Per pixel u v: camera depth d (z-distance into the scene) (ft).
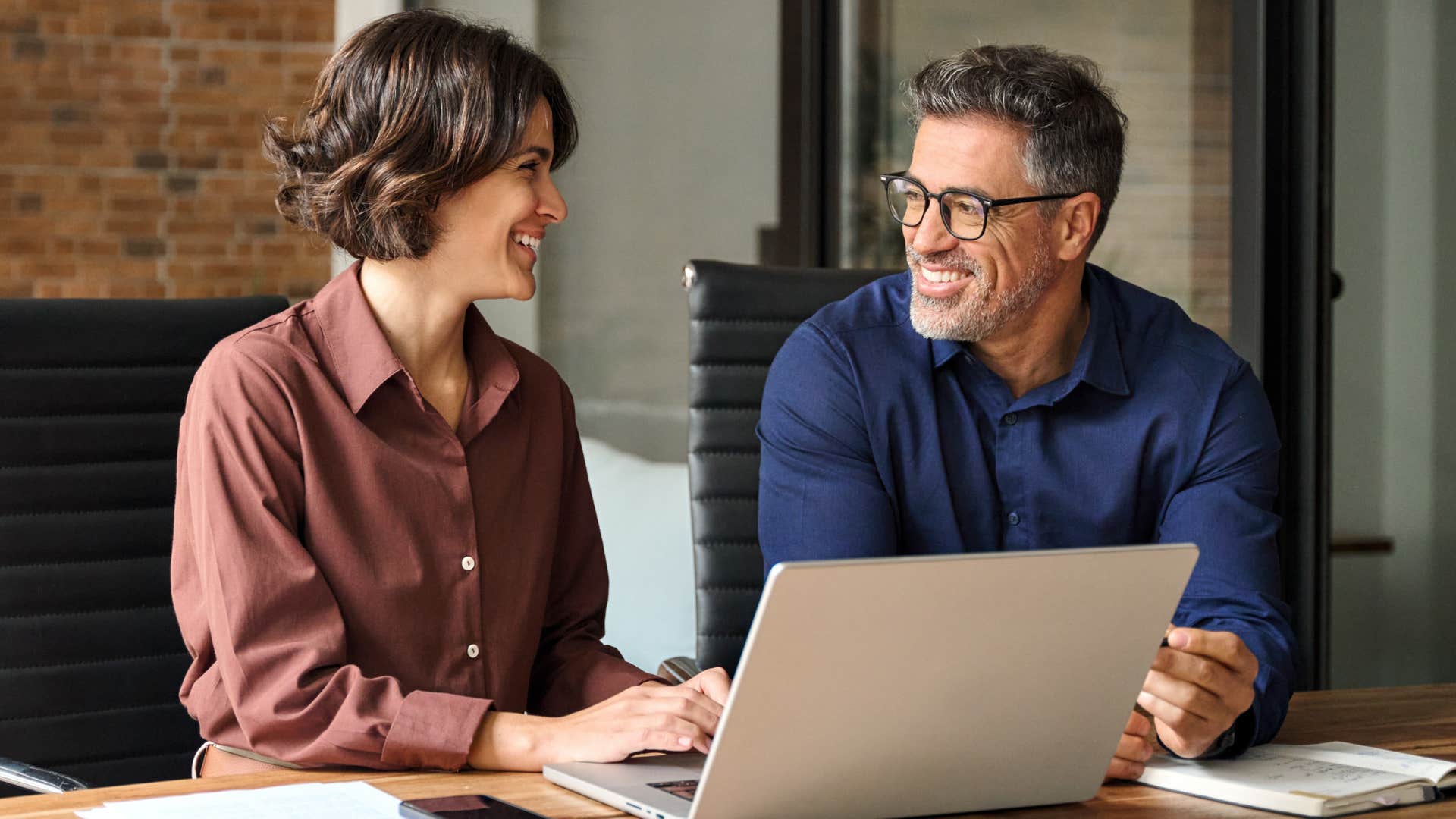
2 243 18.80
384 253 4.50
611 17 11.03
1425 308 9.70
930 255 5.05
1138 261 9.81
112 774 5.25
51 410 5.24
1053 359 5.32
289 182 4.68
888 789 3.25
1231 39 9.64
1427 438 9.71
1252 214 9.56
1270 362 9.58
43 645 5.16
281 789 3.37
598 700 4.82
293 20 19.42
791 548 5.37
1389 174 9.61
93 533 5.27
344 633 4.21
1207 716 3.79
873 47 10.46
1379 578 9.64
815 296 6.31
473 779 3.65
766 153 10.68
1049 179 4.99
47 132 18.85
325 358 4.56
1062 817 3.40
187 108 19.21
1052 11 9.98
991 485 5.39
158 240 19.22
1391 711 4.75
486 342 4.89
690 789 3.42
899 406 5.36
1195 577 5.00
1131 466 5.29
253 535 4.21
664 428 10.97
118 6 18.94
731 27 10.74
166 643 5.36
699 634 6.07
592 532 5.26
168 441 5.42
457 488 4.61
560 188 11.16
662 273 10.96
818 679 3.02
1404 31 9.59
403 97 4.43
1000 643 3.18
